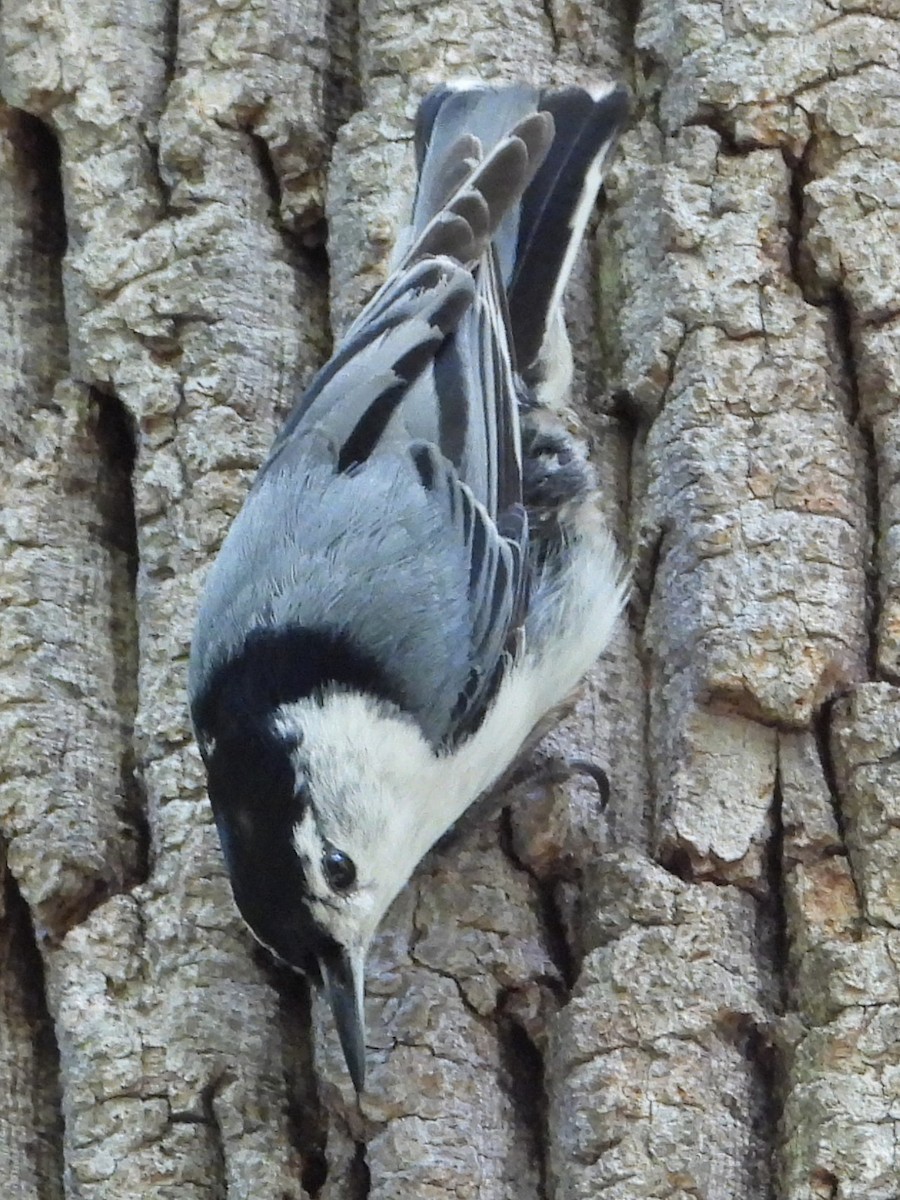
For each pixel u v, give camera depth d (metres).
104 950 6.32
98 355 7.06
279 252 7.20
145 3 7.47
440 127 6.89
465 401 6.56
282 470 6.41
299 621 6.16
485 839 6.36
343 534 6.30
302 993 6.32
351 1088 5.94
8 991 6.54
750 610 6.28
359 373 6.48
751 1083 5.83
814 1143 5.61
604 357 6.99
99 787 6.64
